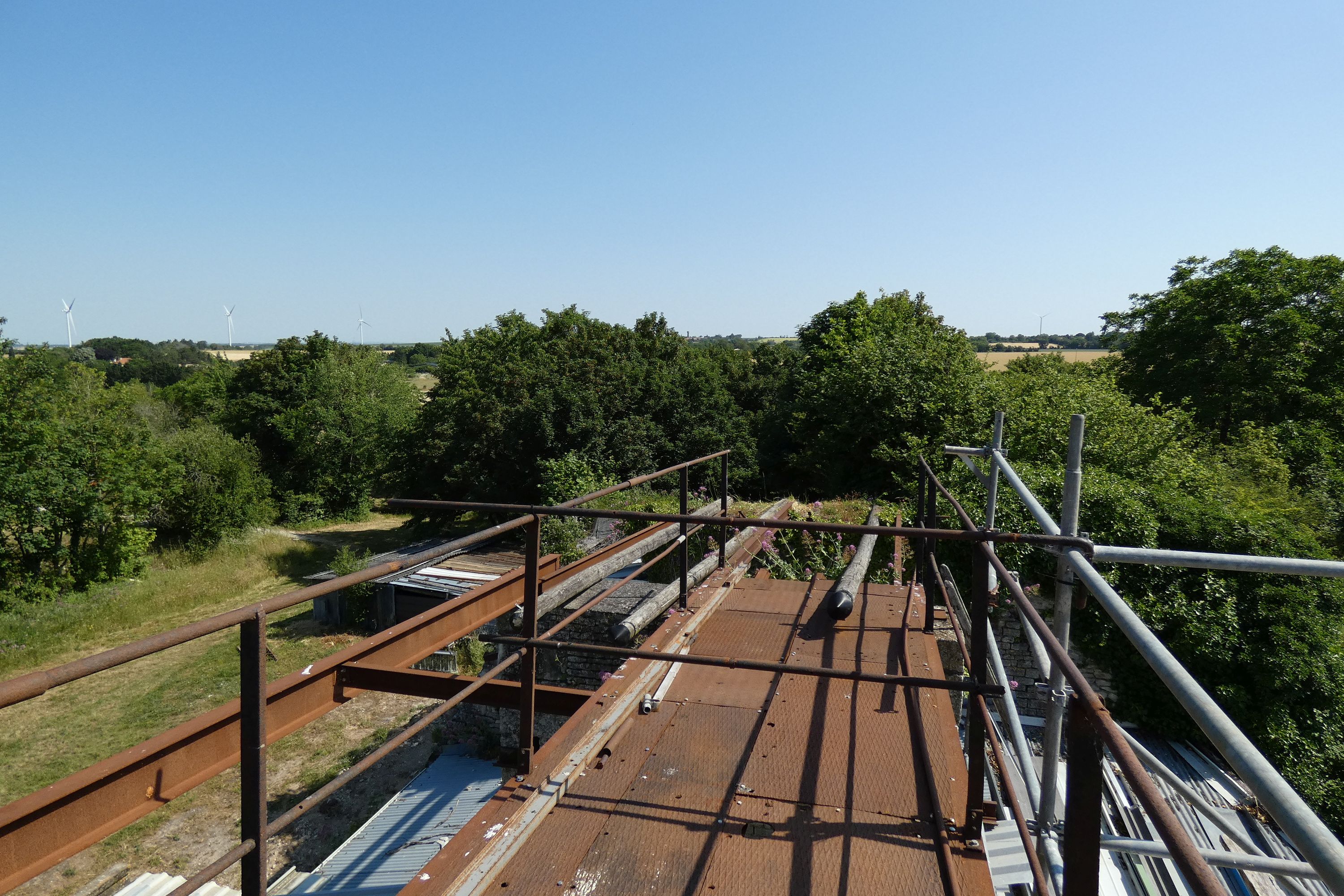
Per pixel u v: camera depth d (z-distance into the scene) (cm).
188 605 2012
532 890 193
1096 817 131
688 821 224
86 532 2148
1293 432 2014
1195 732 938
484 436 2470
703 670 341
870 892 193
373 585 1628
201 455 2623
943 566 602
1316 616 895
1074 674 136
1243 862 272
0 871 159
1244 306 2245
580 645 244
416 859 774
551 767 245
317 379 3497
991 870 258
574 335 2900
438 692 321
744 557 591
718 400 2633
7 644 1708
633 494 1585
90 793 178
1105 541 977
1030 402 1338
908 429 1455
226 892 659
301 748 1143
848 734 280
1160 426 1273
